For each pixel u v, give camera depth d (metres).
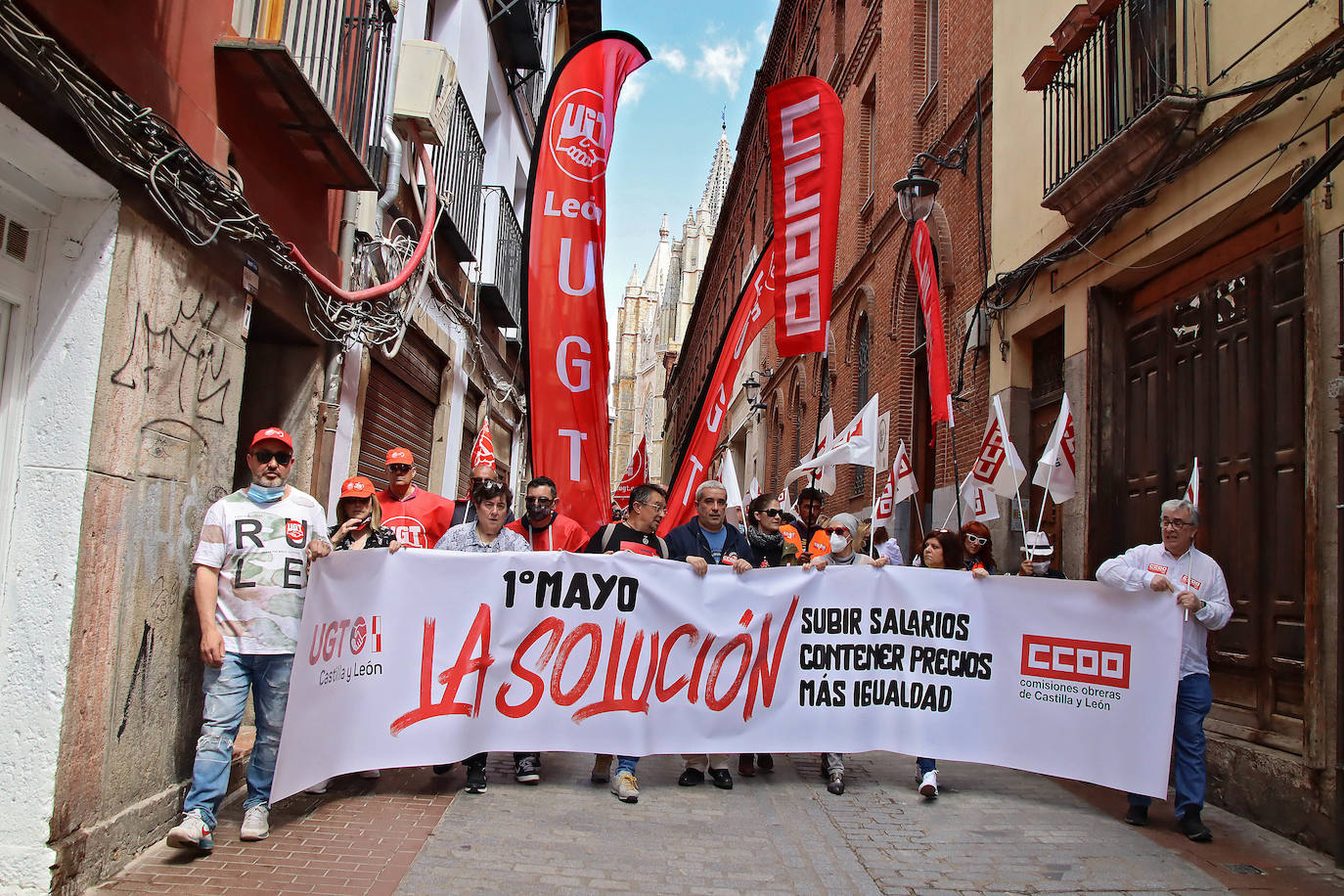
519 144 15.40
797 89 7.30
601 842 4.33
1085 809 5.36
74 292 3.68
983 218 9.73
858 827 4.81
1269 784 4.99
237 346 4.86
